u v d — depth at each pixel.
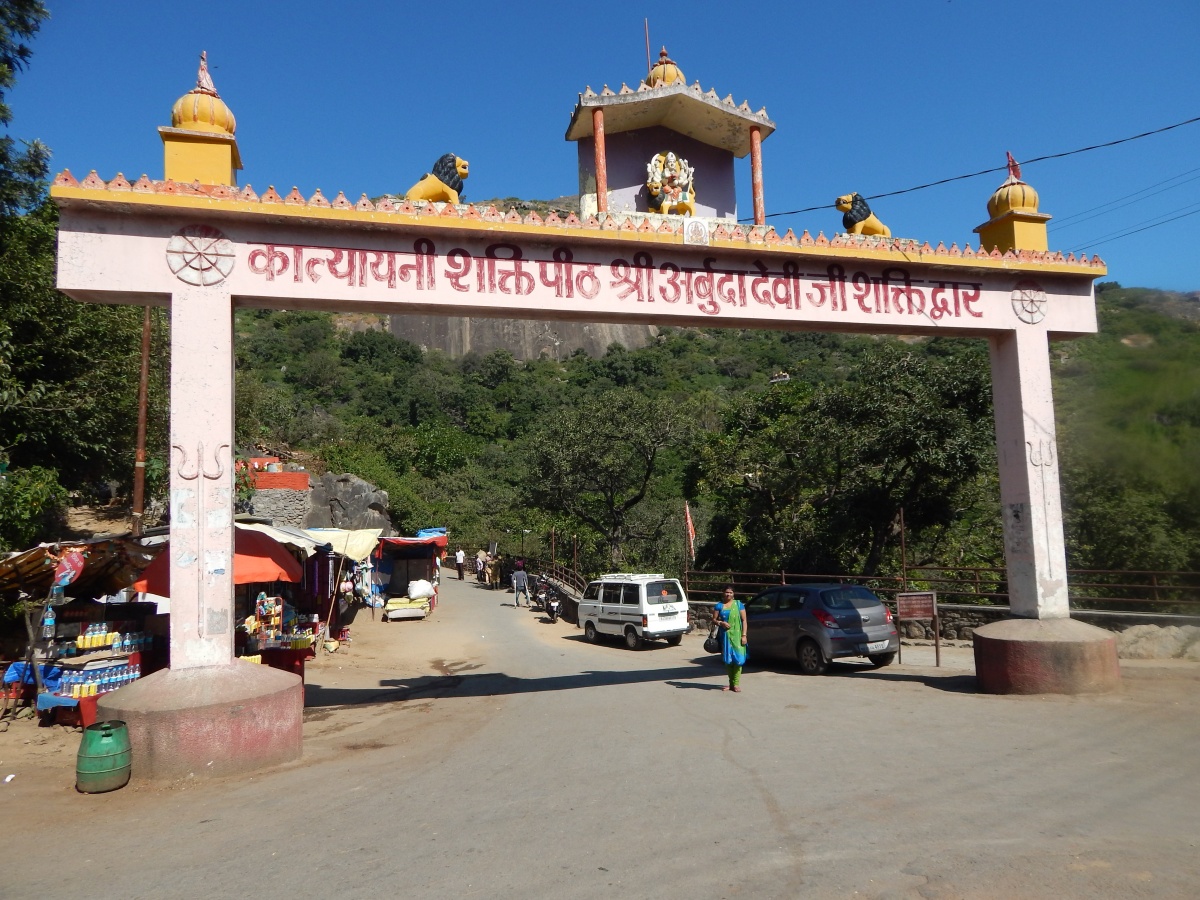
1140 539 13.66
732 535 22.08
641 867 4.25
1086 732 7.11
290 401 48.75
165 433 16.69
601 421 26.86
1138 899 3.68
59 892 4.29
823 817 4.96
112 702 6.88
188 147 7.68
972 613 14.97
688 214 10.23
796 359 82.88
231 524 7.29
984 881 3.92
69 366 13.64
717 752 6.87
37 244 13.62
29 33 11.99
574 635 21.17
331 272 7.88
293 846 4.86
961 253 9.82
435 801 5.71
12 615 10.20
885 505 18.97
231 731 6.71
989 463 17.03
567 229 8.57
